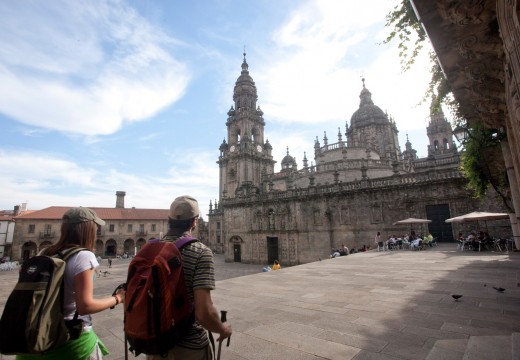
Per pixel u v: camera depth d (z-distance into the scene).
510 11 4.07
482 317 6.13
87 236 3.16
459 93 7.99
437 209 33.56
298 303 8.10
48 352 2.65
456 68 6.92
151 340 2.36
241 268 47.50
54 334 2.60
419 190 34.91
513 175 12.60
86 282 2.80
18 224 68.50
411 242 28.25
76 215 3.16
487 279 10.22
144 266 2.61
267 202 51.44
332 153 56.75
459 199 31.80
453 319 6.09
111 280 37.78
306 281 11.68
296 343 5.21
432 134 70.50
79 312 2.71
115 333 6.20
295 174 59.69
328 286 10.42
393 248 29.67
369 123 70.69
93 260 2.98
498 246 20.52
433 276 11.48
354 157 54.56
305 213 46.06
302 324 6.25
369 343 5.05
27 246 69.38
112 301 3.03
